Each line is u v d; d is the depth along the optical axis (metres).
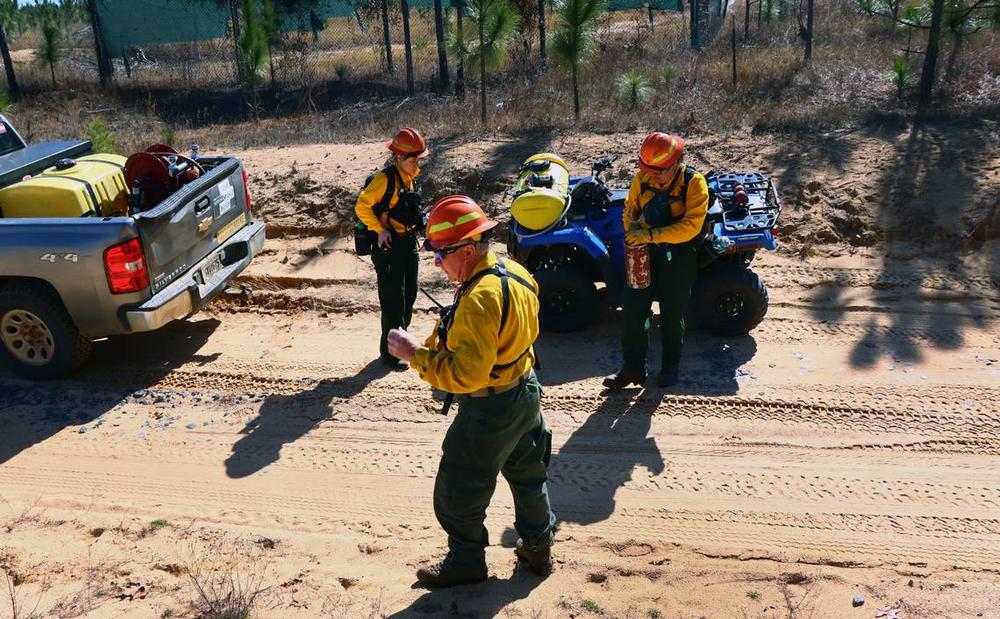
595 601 3.60
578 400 5.46
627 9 19.83
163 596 3.65
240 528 4.26
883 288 6.84
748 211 6.13
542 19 16.02
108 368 6.25
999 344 5.93
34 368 6.00
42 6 27.77
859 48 14.87
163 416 5.55
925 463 4.68
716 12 18.70
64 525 4.30
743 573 3.79
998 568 3.82
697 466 4.73
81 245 5.45
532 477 3.59
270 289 7.50
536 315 3.33
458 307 3.14
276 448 5.12
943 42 12.34
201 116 16.95
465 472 3.39
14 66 21.36
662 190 5.08
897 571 3.80
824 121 10.09
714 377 5.67
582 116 11.21
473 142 10.31
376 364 6.14
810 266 7.23
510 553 4.00
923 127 9.56
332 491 4.66
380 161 9.83
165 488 4.74
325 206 8.73
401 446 5.09
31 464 5.03
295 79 18.86
